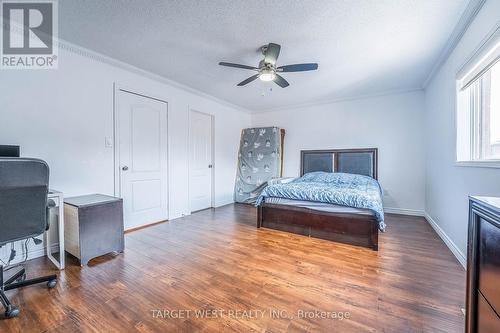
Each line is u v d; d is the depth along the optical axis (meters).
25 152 2.13
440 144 2.80
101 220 2.18
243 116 5.31
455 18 1.89
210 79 3.39
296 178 4.52
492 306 0.77
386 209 3.99
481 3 1.68
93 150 2.64
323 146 4.58
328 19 1.92
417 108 3.73
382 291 1.64
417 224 3.28
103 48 2.47
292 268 1.99
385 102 3.98
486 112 1.93
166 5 1.76
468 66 1.91
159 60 2.75
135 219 3.13
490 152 1.88
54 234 2.32
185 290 1.66
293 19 1.92
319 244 2.54
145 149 3.23
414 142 3.76
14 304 1.49
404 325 1.30
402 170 3.86
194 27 2.06
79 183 2.53
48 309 1.45
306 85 3.59
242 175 5.07
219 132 4.63
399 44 2.32
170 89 3.55
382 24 1.98
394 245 2.50
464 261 2.01
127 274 1.89
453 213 2.34
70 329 1.28
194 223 3.39
